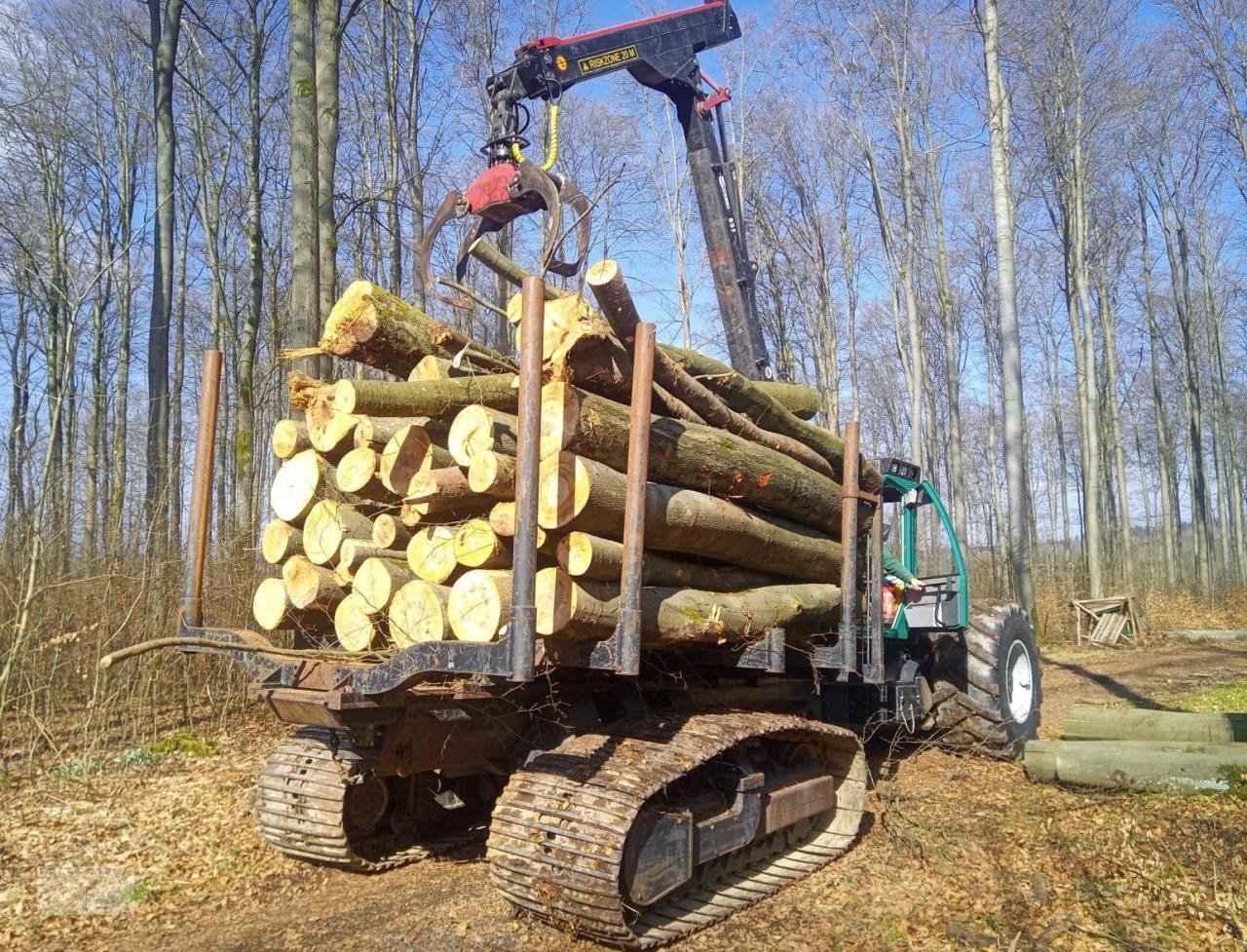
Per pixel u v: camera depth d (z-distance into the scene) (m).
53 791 6.79
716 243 8.25
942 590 7.57
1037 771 6.81
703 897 4.66
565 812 4.02
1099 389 35.47
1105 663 16.58
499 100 7.10
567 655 3.97
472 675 4.12
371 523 4.76
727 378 5.18
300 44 9.18
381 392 4.05
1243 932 4.14
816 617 5.77
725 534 4.85
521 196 5.99
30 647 8.07
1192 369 31.73
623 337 4.37
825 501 5.97
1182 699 11.62
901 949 4.10
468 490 4.21
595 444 4.20
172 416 20.36
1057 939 4.13
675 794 4.60
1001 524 35.22
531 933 4.27
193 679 9.31
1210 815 5.64
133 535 8.75
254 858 5.41
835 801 5.71
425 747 4.66
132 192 23.42
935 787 6.80
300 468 4.73
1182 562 37.25
